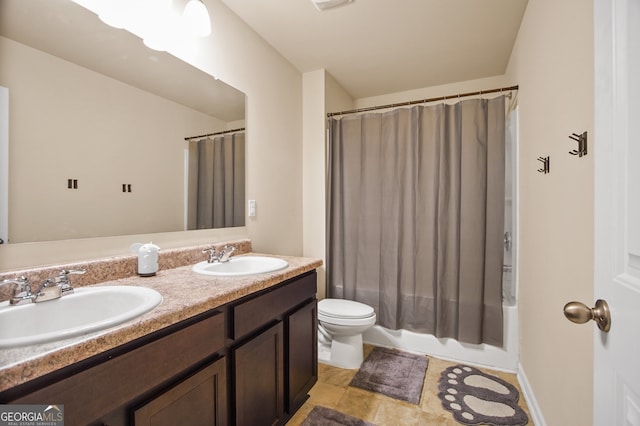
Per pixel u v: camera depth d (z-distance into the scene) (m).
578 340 1.07
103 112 1.23
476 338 2.16
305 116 2.64
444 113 2.28
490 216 2.17
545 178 1.44
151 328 0.80
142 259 1.26
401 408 1.68
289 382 1.51
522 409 1.67
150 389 0.82
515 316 2.10
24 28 1.00
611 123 0.58
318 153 2.58
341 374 2.04
